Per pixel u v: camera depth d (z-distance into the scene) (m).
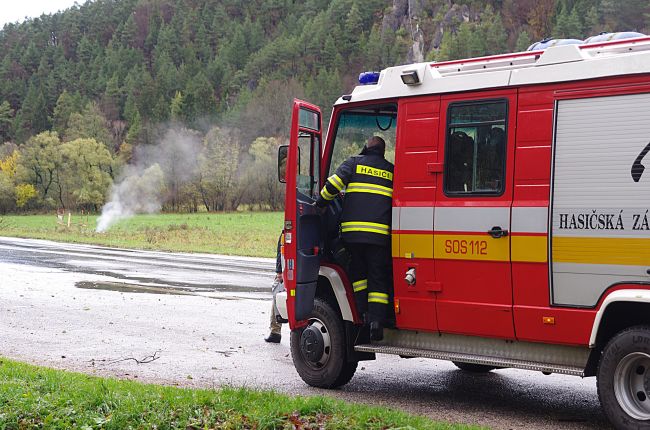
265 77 152.00
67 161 97.94
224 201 88.25
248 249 31.92
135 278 19.05
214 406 6.23
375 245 7.59
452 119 7.18
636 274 6.08
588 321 6.31
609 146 6.24
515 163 6.73
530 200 6.63
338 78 136.25
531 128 6.66
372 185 7.64
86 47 195.88
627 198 6.13
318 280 8.28
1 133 155.88
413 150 7.41
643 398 6.11
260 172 87.19
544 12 155.75
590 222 6.31
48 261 24.45
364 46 173.75
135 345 10.30
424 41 177.62
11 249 30.69
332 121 8.30
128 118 140.62
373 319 7.60
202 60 196.62
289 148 7.79
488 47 148.25
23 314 12.98
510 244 6.73
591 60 6.37
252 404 6.27
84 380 7.30
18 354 9.65
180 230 47.16
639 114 6.11
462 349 7.22
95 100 157.12
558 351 6.63
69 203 98.38
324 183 8.35
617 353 6.16
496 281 6.84
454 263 7.09
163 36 196.00
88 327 11.73
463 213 7.02
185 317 12.69
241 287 17.03
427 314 7.31
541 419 6.77
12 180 98.25
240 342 10.57
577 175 6.39
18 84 171.62
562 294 6.47
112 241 37.66
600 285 6.27
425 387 8.16
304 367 8.18
